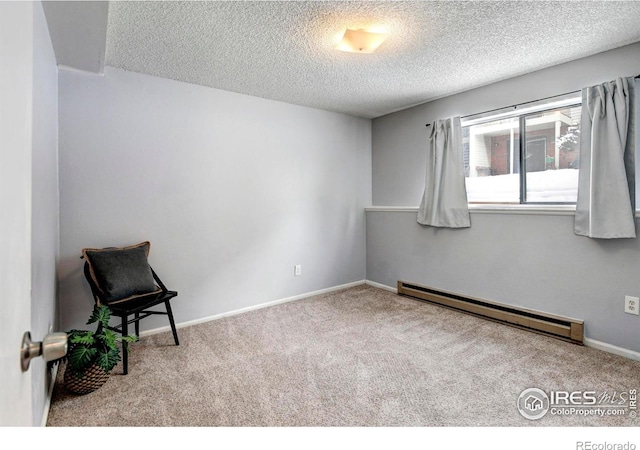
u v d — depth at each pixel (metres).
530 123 2.97
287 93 3.30
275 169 3.54
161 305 2.86
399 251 3.98
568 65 2.63
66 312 2.44
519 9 1.90
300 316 3.19
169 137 2.86
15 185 0.55
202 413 1.74
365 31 2.09
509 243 2.97
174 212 2.91
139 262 2.46
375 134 4.34
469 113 3.29
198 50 2.35
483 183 3.33
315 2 1.82
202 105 3.04
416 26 2.08
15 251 0.55
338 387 1.98
